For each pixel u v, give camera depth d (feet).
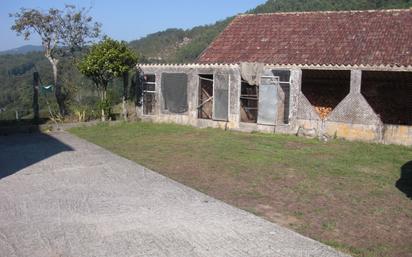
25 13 68.85
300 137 51.78
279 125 54.34
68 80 73.56
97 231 21.59
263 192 28.89
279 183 31.14
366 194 28.60
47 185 30.14
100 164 36.76
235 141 48.70
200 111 60.29
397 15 60.90
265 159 39.14
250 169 35.32
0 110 83.92
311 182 31.45
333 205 26.25
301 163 37.68
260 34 66.33
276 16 70.23
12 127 55.01
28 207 25.30
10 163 37.22
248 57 60.18
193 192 28.53
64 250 19.39
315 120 52.11
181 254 19.01
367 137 49.01
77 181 31.19
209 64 57.88
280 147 45.34
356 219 23.81
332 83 69.77
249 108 58.03
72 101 69.92
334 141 49.42
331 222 23.27
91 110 65.82
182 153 41.70
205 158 39.42
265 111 55.06
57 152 42.14
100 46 60.08
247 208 25.48
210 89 60.80
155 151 42.65
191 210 24.81
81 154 41.09
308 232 21.81
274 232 21.54
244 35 67.41
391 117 64.34
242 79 56.49
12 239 20.61
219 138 50.67
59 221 22.97
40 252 19.19
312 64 51.98
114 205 25.66
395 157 40.96
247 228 22.06
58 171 34.27
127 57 60.59
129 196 27.48
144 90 64.18
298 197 27.84
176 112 61.77
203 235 21.11
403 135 47.24
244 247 19.74
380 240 20.90
